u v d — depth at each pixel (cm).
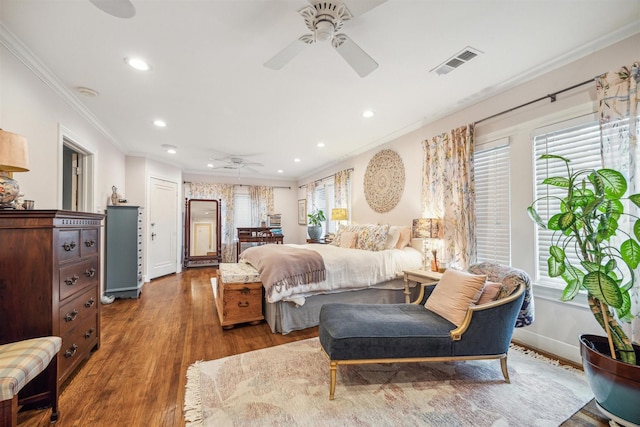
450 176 309
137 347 244
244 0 158
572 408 165
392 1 159
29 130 218
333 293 310
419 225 312
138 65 225
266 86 262
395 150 412
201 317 324
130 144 458
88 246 208
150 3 158
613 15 173
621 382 143
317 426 150
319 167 650
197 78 246
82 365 211
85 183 350
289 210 803
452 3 162
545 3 162
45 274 154
